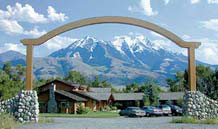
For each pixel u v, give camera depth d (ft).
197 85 139.64
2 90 134.10
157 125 70.23
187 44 74.95
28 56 73.15
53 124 72.28
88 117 133.18
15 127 62.44
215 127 62.28
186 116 75.31
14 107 73.20
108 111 219.20
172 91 281.95
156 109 140.56
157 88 227.61
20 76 161.07
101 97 240.53
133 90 306.76
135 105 246.47
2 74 143.43
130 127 65.87
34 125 67.31
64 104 178.29
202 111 75.05
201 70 182.09
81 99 185.78
